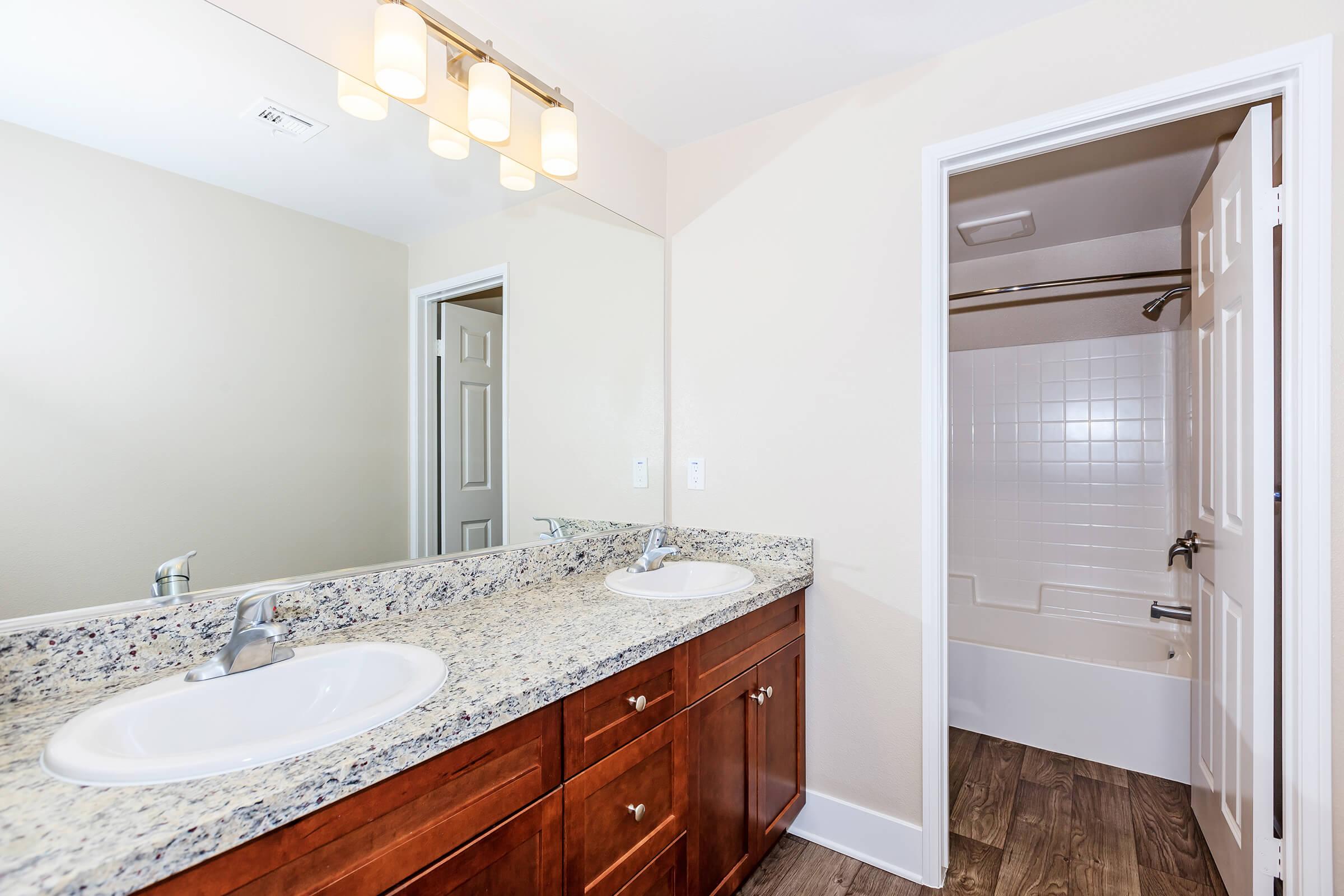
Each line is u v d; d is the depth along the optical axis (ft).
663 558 6.58
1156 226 9.02
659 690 4.22
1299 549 4.17
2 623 2.98
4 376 2.97
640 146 6.90
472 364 5.25
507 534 5.57
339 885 2.44
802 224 6.32
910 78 5.70
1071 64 4.92
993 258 10.41
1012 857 5.92
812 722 6.30
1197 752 6.39
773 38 5.26
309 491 4.18
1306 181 4.12
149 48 3.41
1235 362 5.08
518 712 3.12
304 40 4.01
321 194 4.20
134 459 3.40
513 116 5.45
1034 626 10.22
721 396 6.89
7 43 2.97
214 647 3.60
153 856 1.90
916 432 5.67
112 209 3.30
